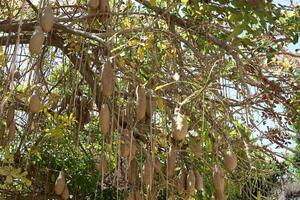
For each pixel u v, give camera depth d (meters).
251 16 3.15
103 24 3.18
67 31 3.27
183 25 3.58
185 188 3.21
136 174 3.23
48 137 4.32
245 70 3.53
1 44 3.38
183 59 3.63
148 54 3.55
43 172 5.03
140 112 2.92
